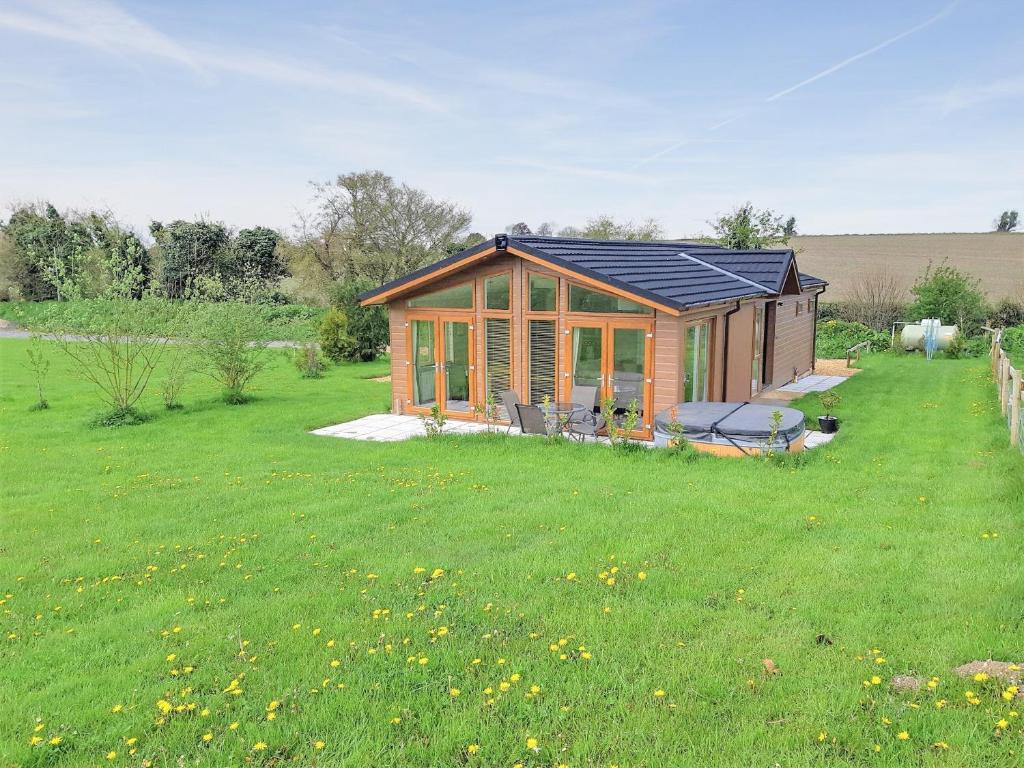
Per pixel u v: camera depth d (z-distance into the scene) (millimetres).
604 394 14258
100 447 14578
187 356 19391
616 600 6410
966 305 31203
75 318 17328
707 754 4320
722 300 14477
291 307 43531
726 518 8531
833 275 51062
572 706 4867
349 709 4949
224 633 6156
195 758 4527
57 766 4477
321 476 11594
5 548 8688
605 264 14867
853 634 5609
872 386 19484
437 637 5895
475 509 9320
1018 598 6004
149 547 8438
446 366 16312
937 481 9836
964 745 4223
